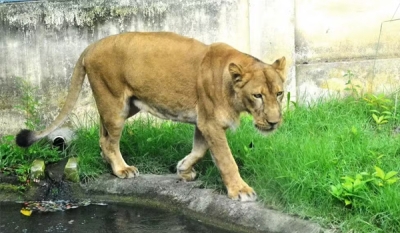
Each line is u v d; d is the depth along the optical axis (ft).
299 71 30.22
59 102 29.68
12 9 29.19
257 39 29.84
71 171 27.63
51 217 26.48
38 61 29.45
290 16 29.73
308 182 25.02
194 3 29.58
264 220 24.84
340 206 24.47
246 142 27.40
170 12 29.58
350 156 26.09
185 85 26.02
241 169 26.71
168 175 27.58
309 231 24.09
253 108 24.91
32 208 27.04
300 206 24.77
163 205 26.66
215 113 25.57
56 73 29.55
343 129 27.73
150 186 27.07
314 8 30.07
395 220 23.63
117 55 26.55
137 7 29.48
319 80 30.30
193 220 25.90
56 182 27.71
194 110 26.11
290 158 26.07
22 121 29.63
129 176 27.45
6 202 27.53
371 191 24.53
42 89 29.58
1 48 29.30
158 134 28.63
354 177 25.21
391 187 24.47
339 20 30.22
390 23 30.22
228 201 25.67
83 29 29.43
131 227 25.77
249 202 25.50
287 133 27.86
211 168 26.89
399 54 30.35
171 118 26.61
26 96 29.48
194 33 29.73
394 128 28.53
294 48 29.94
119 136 27.35
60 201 27.45
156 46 26.23
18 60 29.40
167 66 26.09
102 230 25.64
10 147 28.73
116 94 26.78
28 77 29.50
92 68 26.84
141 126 29.04
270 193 25.45
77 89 27.35
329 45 30.30
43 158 28.55
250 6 29.63
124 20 29.50
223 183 26.35
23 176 27.84
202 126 25.88
